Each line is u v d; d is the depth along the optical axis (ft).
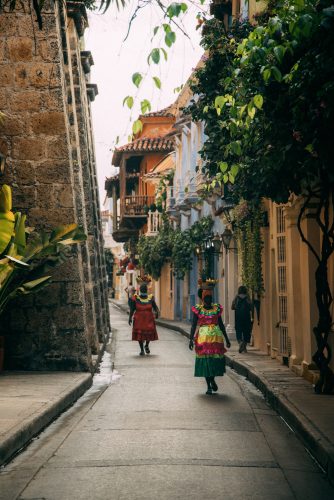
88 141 100.58
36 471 24.23
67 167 53.62
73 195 53.62
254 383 48.93
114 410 37.99
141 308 72.84
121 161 176.04
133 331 72.90
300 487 22.27
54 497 20.95
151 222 156.66
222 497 20.94
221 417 35.53
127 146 170.81
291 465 25.35
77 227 47.85
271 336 60.80
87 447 28.17
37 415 31.48
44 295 53.21
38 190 53.52
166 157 163.63
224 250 88.02
